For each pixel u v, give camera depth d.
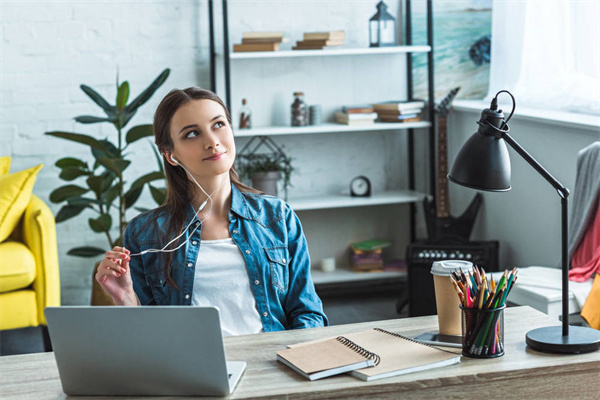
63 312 1.50
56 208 4.86
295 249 2.17
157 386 1.53
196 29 4.87
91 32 4.77
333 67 5.07
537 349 1.68
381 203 4.89
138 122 4.89
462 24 5.04
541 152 4.08
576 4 3.96
